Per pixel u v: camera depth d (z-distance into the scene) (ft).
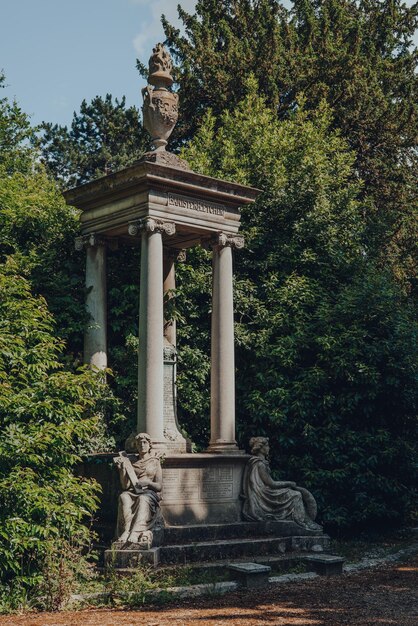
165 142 53.16
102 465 48.75
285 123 77.00
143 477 46.09
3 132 94.12
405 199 99.35
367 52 101.14
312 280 65.26
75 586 37.60
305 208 68.90
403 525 65.31
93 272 54.65
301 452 62.13
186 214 51.98
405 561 49.52
